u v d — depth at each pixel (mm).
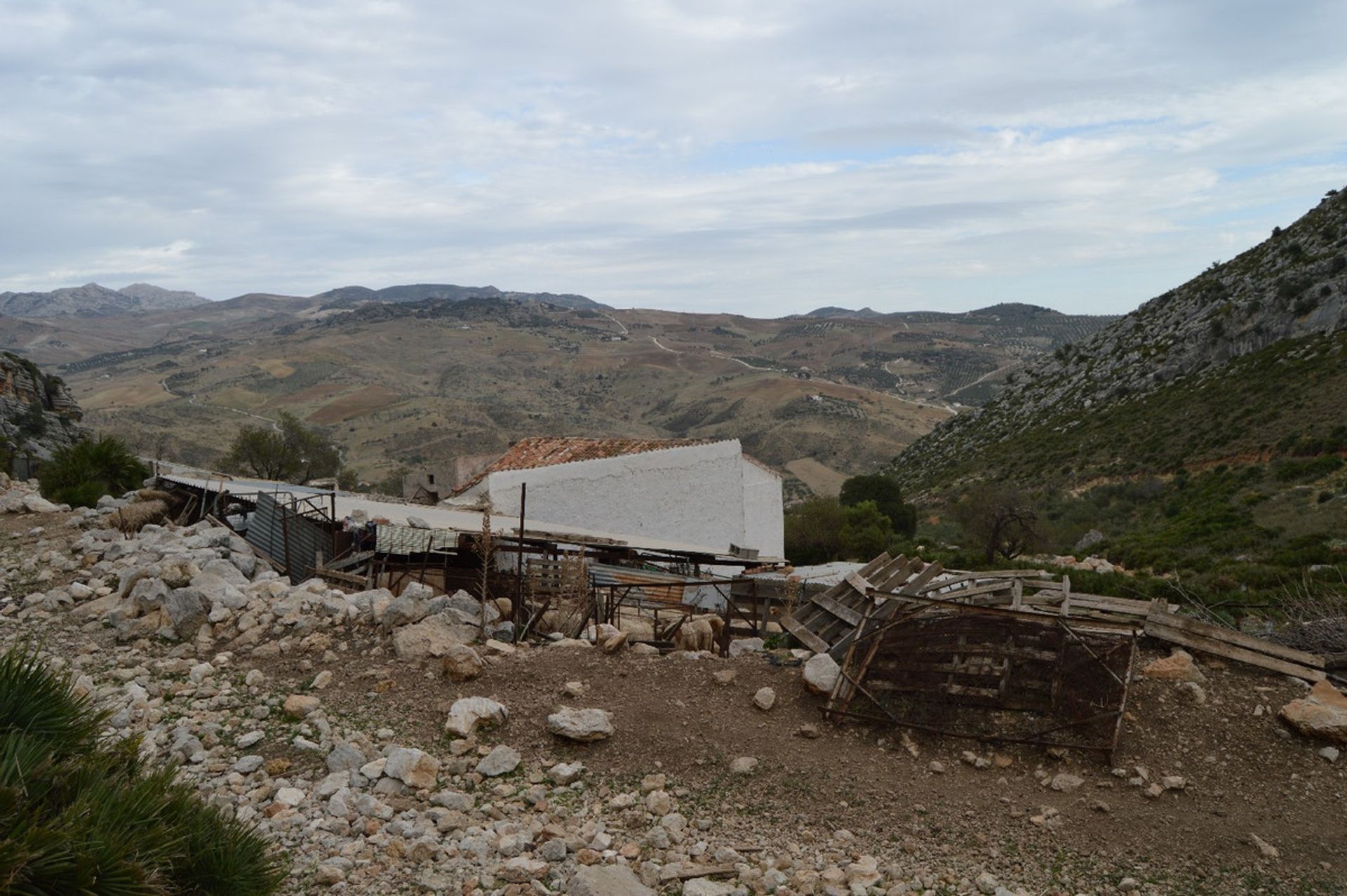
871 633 8789
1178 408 68938
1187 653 8672
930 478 89375
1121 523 49969
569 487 24094
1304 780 7059
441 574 14828
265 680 9031
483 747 7871
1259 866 6164
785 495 120312
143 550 12945
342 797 6855
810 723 8203
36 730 4836
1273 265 82625
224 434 139000
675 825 6781
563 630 11648
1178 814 6777
